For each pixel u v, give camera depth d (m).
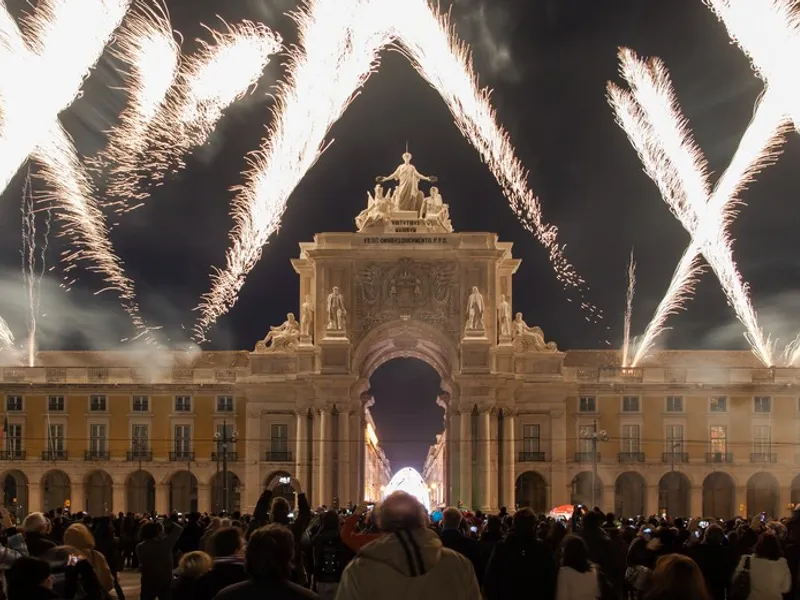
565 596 16.36
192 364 85.38
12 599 11.81
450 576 11.48
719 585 21.31
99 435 82.75
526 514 17.05
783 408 81.50
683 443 81.31
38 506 82.38
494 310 78.19
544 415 80.94
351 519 19.34
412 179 80.38
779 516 81.06
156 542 23.14
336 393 76.88
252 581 11.70
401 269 78.31
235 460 81.31
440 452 115.50
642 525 34.09
